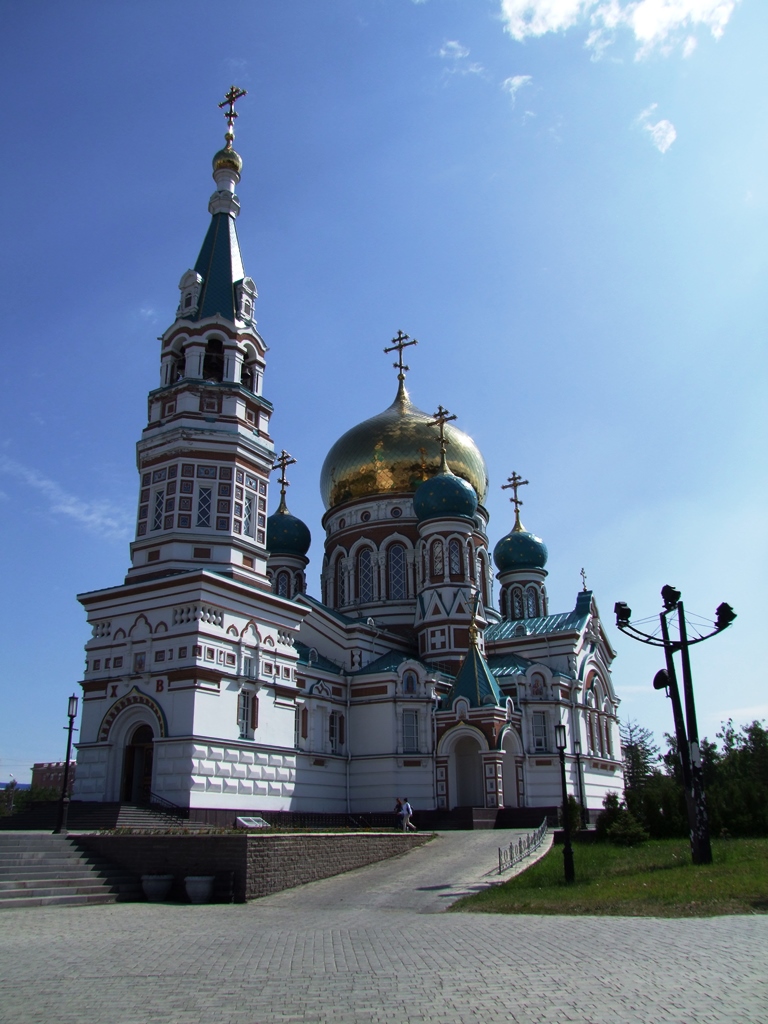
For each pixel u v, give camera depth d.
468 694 57.53
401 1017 12.13
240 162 59.44
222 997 13.66
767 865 28.06
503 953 16.98
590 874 29.53
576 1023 11.55
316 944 19.17
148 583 46.34
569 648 68.06
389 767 56.59
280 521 75.62
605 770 69.50
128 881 29.86
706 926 19.23
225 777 44.47
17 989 14.40
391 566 71.38
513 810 53.94
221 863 28.94
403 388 80.12
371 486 73.06
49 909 25.77
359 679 59.47
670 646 33.28
